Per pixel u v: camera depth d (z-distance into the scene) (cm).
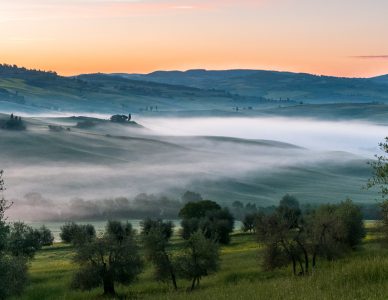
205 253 5372
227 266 6381
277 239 5122
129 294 5331
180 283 5738
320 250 5238
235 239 11212
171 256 5572
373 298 2148
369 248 6544
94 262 5503
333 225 5450
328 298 2277
